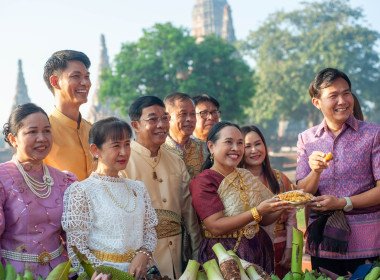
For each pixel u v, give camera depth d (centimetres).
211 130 358
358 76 5112
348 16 5194
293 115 5391
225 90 4050
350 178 362
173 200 378
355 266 364
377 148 359
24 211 289
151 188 370
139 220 313
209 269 278
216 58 3953
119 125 308
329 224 361
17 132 296
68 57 370
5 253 288
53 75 372
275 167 3222
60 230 307
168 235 367
